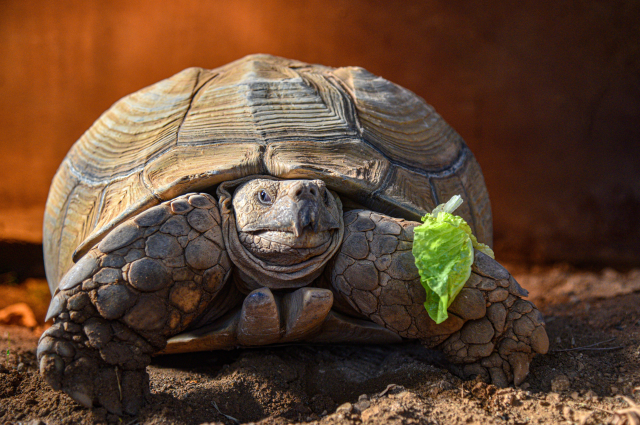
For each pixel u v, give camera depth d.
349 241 1.17
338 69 1.34
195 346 1.20
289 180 1.18
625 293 1.44
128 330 1.13
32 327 1.43
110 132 1.29
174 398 1.14
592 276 1.64
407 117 1.30
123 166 1.23
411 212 1.20
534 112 2.23
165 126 1.25
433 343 1.18
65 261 1.25
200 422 1.12
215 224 1.17
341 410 1.13
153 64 2.56
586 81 2.16
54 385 1.11
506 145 2.26
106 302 1.12
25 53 2.49
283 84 1.26
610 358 1.21
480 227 1.33
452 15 2.38
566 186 2.11
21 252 1.79
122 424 1.11
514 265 1.83
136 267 1.13
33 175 2.39
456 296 1.16
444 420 1.12
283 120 1.23
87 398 1.11
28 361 1.26
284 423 1.12
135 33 2.55
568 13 2.20
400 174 1.23
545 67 2.23
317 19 2.53
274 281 1.18
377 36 2.48
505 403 1.14
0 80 2.46
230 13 2.56
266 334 1.18
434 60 2.41
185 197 1.17
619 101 2.11
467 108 2.34
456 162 1.32
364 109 1.27
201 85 1.29
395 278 1.16
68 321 1.12
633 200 1.98
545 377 1.17
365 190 1.20
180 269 1.14
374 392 1.17
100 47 2.53
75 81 2.52
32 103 2.47
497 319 1.16
